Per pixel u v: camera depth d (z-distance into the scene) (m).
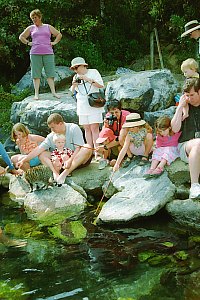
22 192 5.53
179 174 4.96
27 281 3.57
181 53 10.08
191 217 4.39
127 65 10.38
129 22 10.73
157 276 3.52
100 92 6.50
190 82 4.82
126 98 6.37
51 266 3.78
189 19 10.20
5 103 8.50
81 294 3.35
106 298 3.29
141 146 5.21
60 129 5.43
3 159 5.69
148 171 4.96
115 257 3.87
